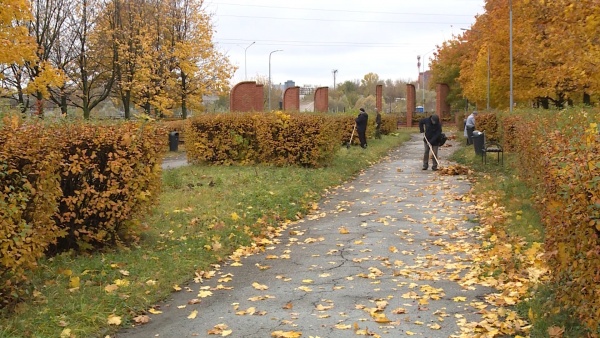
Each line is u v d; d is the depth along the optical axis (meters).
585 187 4.18
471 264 7.46
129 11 34.41
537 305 5.38
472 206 11.69
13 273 5.48
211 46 38.94
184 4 37.91
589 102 22.89
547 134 7.96
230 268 7.62
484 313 5.59
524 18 21.64
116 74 34.91
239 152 19.05
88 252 7.74
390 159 24.05
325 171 17.23
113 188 7.62
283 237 9.52
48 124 7.14
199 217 10.15
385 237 9.27
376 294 6.36
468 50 49.44
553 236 4.91
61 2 29.94
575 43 13.25
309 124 17.95
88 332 5.20
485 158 19.27
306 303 6.12
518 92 27.81
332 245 8.84
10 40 17.50
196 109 40.84
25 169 5.70
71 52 31.42
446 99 60.25
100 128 7.66
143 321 5.61
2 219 5.18
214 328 5.40
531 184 10.42
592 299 4.13
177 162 23.36
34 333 5.01
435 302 6.03
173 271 7.08
